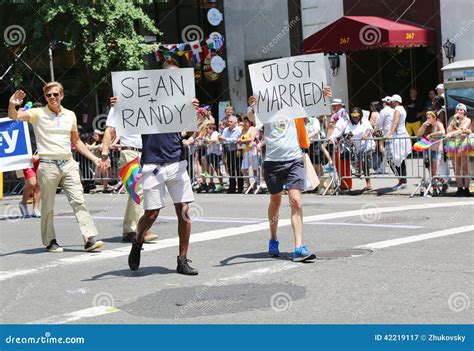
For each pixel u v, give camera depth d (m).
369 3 23.03
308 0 24.33
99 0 21.39
